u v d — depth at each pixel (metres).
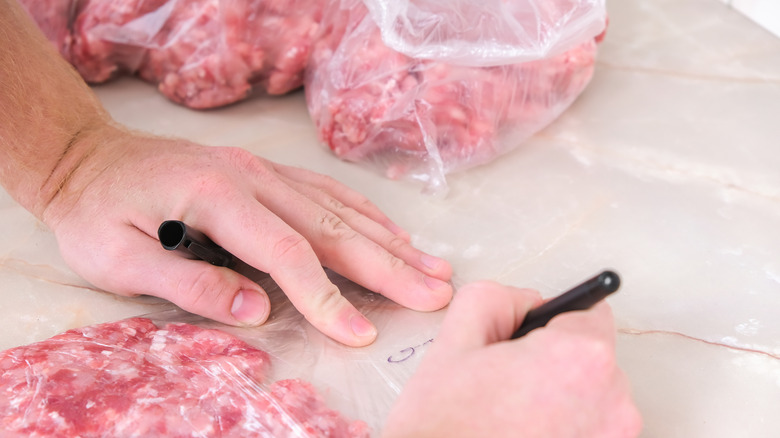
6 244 0.88
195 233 0.72
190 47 1.04
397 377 0.69
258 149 1.02
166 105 1.11
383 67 0.92
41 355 0.68
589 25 0.92
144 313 0.78
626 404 0.52
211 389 0.65
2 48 0.81
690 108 1.06
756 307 0.76
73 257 0.79
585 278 0.81
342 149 0.98
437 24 0.89
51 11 1.07
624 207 0.90
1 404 0.62
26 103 0.82
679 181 0.93
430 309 0.76
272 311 0.77
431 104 0.92
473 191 0.94
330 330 0.72
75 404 0.62
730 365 0.70
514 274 0.82
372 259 0.77
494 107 0.95
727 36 1.21
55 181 0.82
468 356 0.53
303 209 0.79
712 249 0.83
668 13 1.28
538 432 0.49
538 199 0.92
